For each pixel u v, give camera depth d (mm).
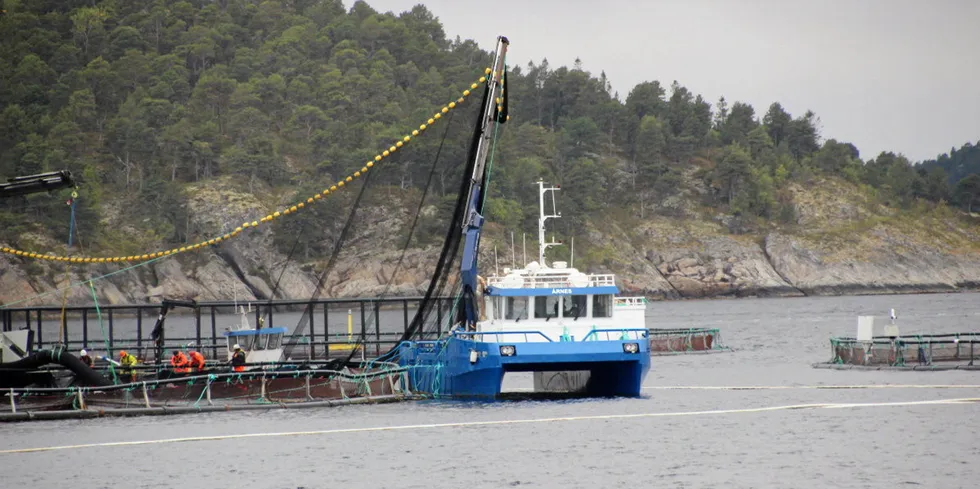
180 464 167000
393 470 160125
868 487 144375
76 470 164125
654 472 155875
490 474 156000
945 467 154500
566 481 151250
